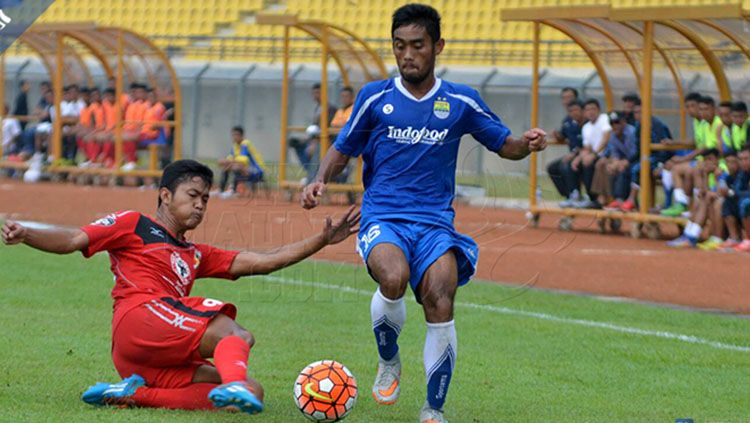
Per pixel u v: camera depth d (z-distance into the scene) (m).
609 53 62.94
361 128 21.36
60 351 26.56
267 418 20.05
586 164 59.31
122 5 120.31
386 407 22.09
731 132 52.69
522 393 23.86
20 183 85.38
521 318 33.69
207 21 115.50
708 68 59.78
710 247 52.41
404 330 31.72
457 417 21.45
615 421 21.47
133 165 84.75
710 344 29.98
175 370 20.30
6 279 38.75
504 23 102.69
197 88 103.88
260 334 30.09
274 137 101.75
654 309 35.72
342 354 27.62
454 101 21.23
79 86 92.44
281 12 111.94
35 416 19.52
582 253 49.84
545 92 89.62
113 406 20.33
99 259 45.06
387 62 100.56
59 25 82.75
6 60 112.38
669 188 57.56
